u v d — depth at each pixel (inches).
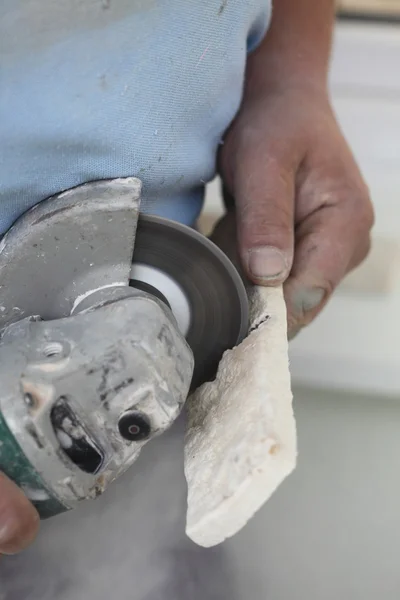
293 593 34.3
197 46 22.2
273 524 37.6
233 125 33.0
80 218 22.2
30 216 22.3
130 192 22.6
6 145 20.5
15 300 22.7
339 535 37.5
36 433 18.3
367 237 34.4
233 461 18.8
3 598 31.8
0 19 18.8
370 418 45.1
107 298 21.5
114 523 35.1
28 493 18.8
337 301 49.2
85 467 19.6
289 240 28.5
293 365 47.6
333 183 32.3
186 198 27.7
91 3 19.4
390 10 51.3
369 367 47.4
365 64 51.8
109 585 33.1
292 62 34.9
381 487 40.6
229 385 23.7
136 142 22.3
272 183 29.7
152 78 21.4
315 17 36.9
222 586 33.9
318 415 45.1
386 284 49.9
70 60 19.8
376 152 53.2
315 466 41.6
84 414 19.1
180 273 26.0
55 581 32.8
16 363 19.1
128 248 23.2
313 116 33.0
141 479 36.6
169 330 20.8
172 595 33.2
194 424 24.5
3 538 18.4
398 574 35.6
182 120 23.6
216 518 18.6
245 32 24.9
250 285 28.0
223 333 26.5
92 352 19.5
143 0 20.2
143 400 19.5
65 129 20.7
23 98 19.8
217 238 31.9
